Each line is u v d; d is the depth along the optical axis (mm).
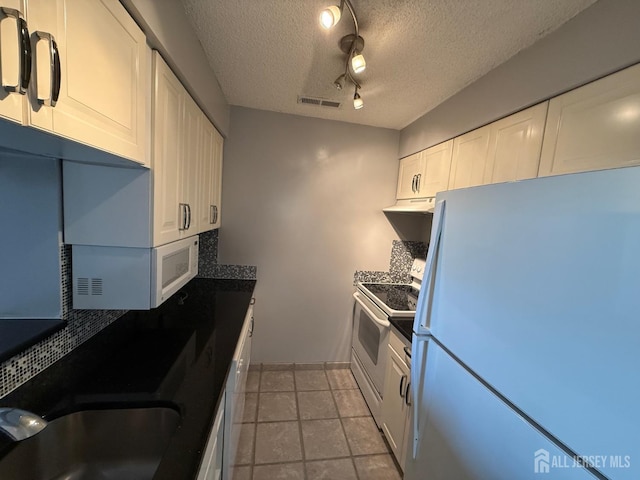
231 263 2469
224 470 1212
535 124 1246
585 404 591
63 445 871
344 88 1833
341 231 2580
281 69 1668
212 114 1748
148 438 925
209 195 1872
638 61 873
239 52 1500
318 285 2604
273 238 2488
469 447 926
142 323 1573
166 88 1086
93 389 994
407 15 1151
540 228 697
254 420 2002
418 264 2617
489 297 860
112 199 999
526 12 1083
